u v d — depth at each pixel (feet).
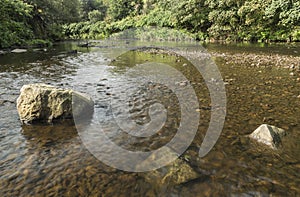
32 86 14.01
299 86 21.99
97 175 9.19
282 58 40.14
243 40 79.20
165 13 101.71
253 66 33.32
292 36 69.46
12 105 16.83
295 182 8.62
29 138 12.08
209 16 81.51
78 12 180.45
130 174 9.23
